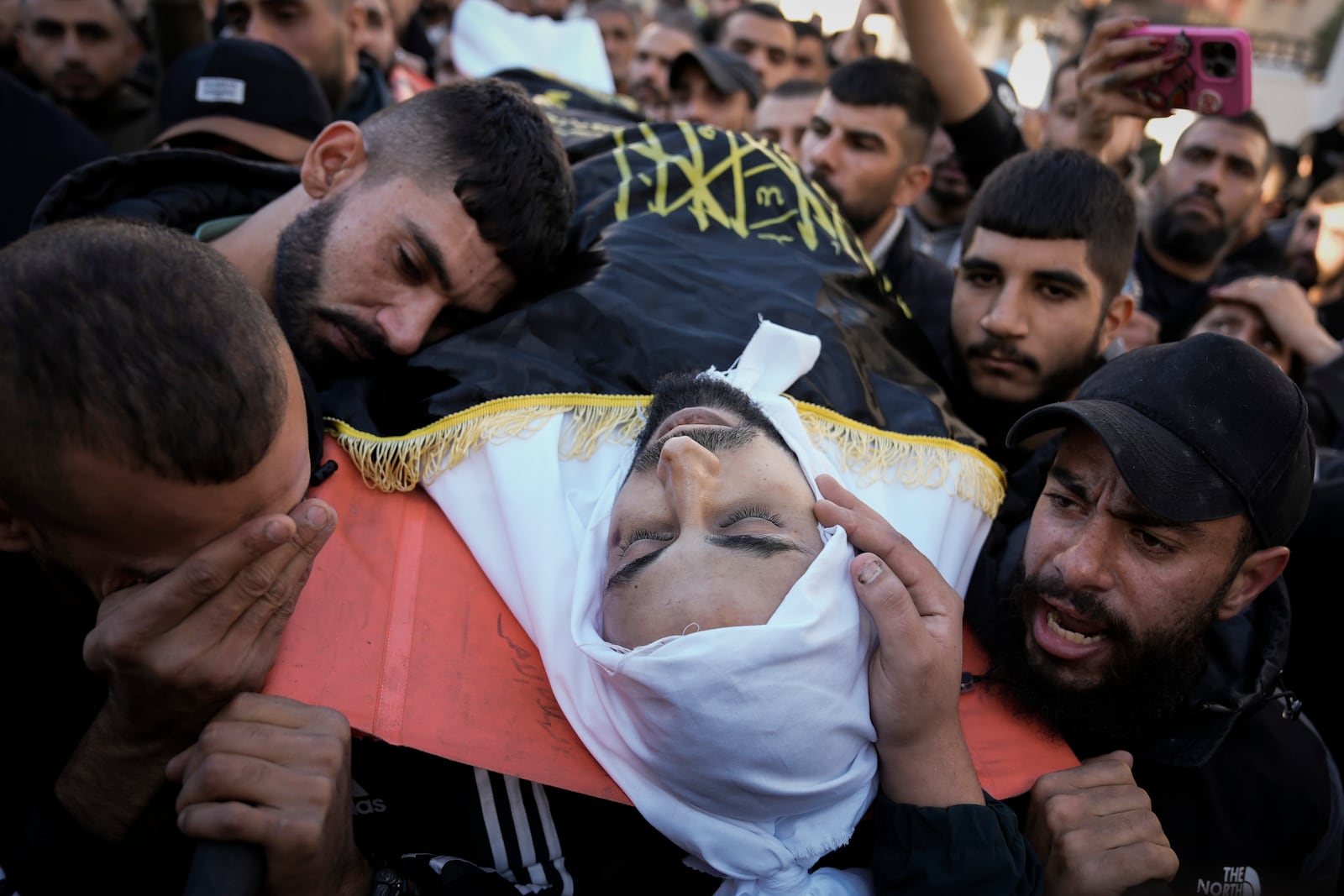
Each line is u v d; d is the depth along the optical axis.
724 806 1.34
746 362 1.71
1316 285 4.25
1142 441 1.47
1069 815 1.44
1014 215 2.07
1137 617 1.52
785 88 3.87
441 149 1.74
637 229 2.00
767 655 1.24
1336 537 2.09
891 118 2.84
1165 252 3.80
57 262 1.08
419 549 1.62
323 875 1.22
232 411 1.12
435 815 1.52
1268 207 4.88
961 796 1.35
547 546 1.55
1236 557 1.53
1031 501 1.90
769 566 1.33
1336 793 1.84
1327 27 12.19
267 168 2.20
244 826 1.14
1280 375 1.55
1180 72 2.40
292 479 1.25
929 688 1.33
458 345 1.78
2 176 2.48
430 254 1.72
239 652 1.25
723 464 1.45
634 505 1.46
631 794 1.36
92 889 1.31
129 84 3.73
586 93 3.21
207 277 1.15
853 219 2.91
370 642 1.45
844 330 1.89
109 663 1.18
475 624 1.54
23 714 1.45
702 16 8.02
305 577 1.30
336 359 1.80
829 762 1.32
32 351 1.05
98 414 1.06
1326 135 5.91
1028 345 2.10
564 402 1.71
